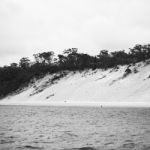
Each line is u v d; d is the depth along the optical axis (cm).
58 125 4581
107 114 6569
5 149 2553
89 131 3747
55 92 13225
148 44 13925
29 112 7888
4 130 3947
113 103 10288
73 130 3881
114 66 13362
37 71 15888
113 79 12294
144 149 2491
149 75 11531
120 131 3691
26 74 16025
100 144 2742
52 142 2892
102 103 10575
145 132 3553
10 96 14900
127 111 7306
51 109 8994
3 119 5828
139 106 9000
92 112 7338
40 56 17550
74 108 9206
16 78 16362
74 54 15862
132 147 2575
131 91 10994
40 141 2959
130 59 13738
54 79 14438
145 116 5872
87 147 2602
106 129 3938
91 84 12619
